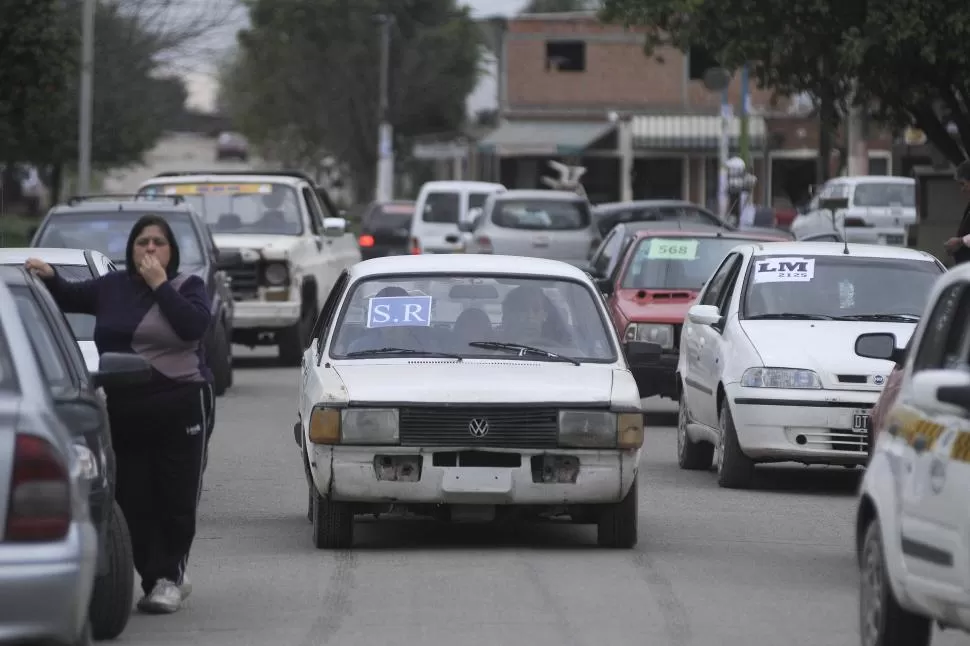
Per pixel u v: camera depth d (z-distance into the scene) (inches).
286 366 2434.8
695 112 5974.4
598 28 6053.2
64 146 4306.1
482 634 810.8
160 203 1956.2
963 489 636.7
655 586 932.0
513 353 1061.1
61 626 587.2
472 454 992.2
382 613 858.8
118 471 857.5
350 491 993.5
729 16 2090.3
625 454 998.4
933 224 4160.9
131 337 839.7
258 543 1072.8
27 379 615.2
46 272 847.7
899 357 944.9
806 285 1382.9
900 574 690.8
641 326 1724.9
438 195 3853.3
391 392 990.4
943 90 2132.1
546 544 1075.9
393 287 1096.2
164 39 4318.4
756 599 900.6
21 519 581.9
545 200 2940.5
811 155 5428.2
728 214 3294.8
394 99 7165.4
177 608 864.9
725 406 1320.1
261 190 2381.9
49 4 2605.8
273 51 7017.7
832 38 2100.1
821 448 1266.0
